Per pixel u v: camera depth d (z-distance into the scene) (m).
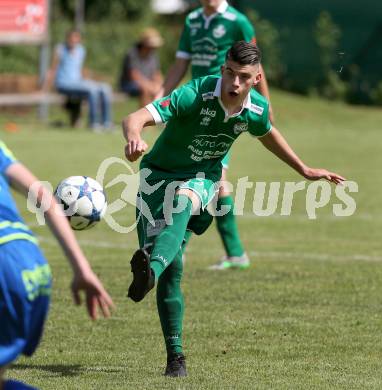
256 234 42.00
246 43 20.52
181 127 21.06
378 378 20.48
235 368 21.22
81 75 87.25
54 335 24.33
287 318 26.33
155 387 19.38
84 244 39.22
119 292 29.48
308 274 32.81
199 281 31.48
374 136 86.19
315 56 111.56
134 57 84.50
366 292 29.86
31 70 98.31
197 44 33.19
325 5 111.56
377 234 42.19
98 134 79.44
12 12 83.75
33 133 79.56
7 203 14.12
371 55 111.12
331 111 101.88
